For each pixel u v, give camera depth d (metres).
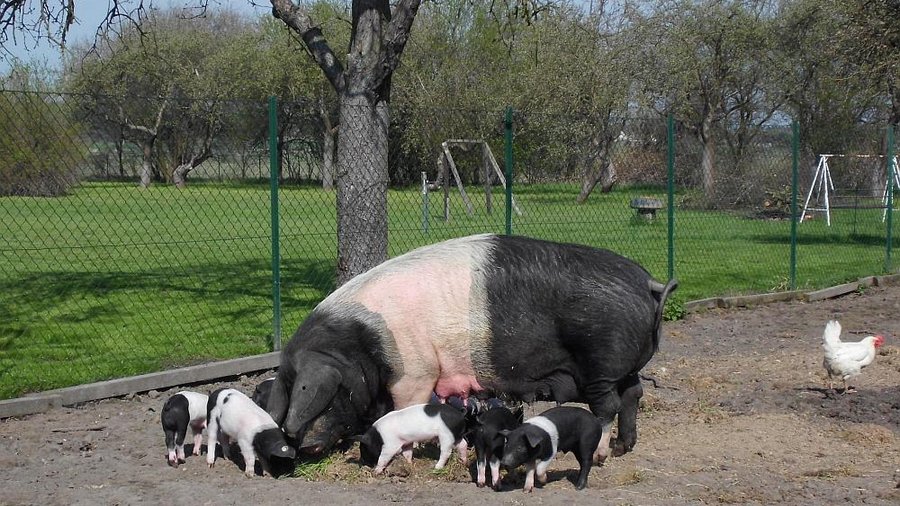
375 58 8.91
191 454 6.09
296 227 17.89
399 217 15.87
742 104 32.19
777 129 14.71
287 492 5.24
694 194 14.84
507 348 5.64
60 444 6.27
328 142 9.48
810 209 21.05
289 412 5.57
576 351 5.67
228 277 13.72
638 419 7.03
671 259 11.57
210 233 16.92
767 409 7.38
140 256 15.86
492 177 20.59
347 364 5.69
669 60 29.53
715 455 6.16
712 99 31.56
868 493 5.36
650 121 12.12
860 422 7.04
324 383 5.56
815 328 11.01
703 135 18.22
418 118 17.06
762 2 31.05
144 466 5.80
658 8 30.17
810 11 27.30
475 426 5.43
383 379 5.80
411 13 8.92
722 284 13.70
